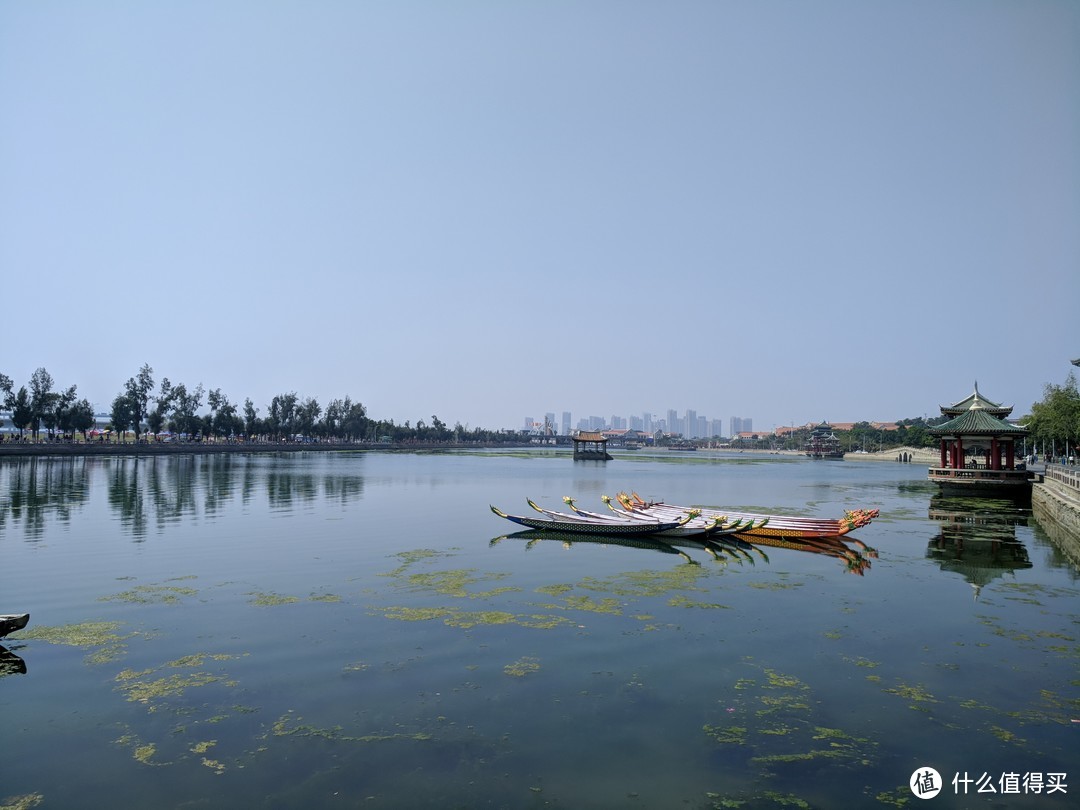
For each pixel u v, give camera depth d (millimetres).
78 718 11859
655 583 22484
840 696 12992
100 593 20547
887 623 17828
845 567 25578
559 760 10500
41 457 100250
